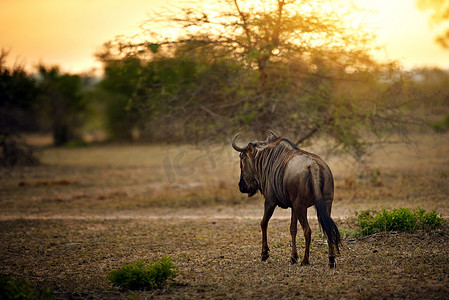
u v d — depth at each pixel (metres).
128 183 61.59
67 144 135.88
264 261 23.73
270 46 41.03
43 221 38.12
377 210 35.31
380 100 44.72
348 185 47.25
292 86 45.28
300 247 25.98
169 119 47.34
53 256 26.98
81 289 20.36
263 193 24.19
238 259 24.53
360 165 51.66
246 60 40.09
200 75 46.50
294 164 21.28
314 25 39.84
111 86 138.25
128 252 27.38
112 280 20.17
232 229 32.62
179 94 47.81
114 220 38.19
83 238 31.77
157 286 20.06
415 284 18.19
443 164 62.94
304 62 43.19
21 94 78.94
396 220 26.98
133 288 20.11
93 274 23.00
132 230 33.91
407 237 25.56
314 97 44.06
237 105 46.47
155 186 58.59
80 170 76.31
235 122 45.00
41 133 173.50
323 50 41.44
